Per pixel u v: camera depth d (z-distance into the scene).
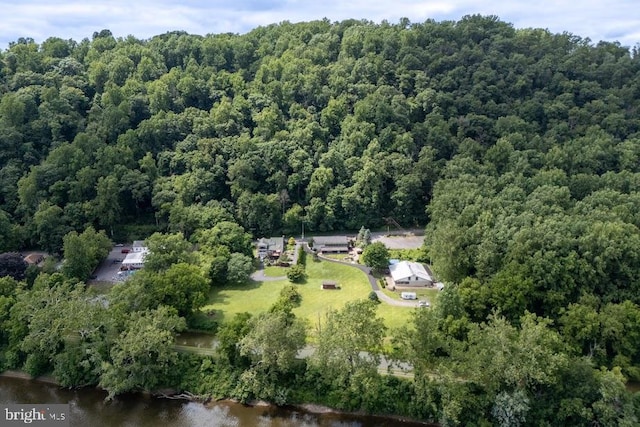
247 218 124.94
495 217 96.62
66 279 91.06
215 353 76.38
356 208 131.25
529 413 61.81
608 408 58.41
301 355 76.06
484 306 77.31
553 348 64.94
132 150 132.38
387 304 93.56
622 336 70.69
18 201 117.88
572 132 136.12
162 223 123.94
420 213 135.38
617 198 101.06
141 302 80.50
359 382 65.62
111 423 67.56
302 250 118.12
